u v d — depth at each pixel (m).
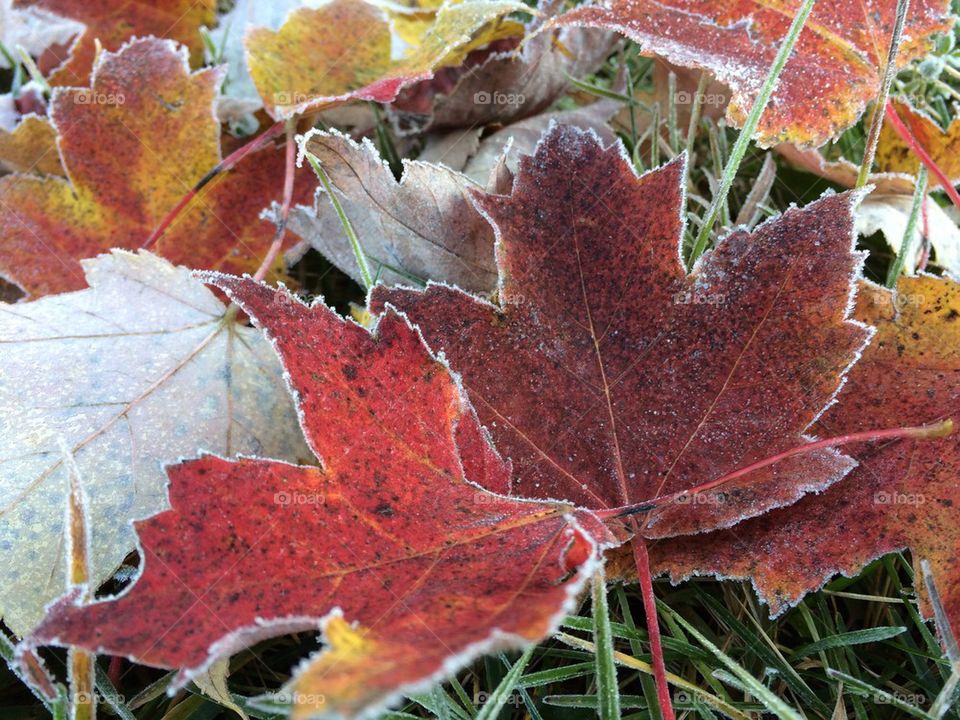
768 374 0.30
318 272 0.39
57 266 0.37
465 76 0.39
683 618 0.32
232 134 0.41
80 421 0.31
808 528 0.30
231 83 0.46
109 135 0.37
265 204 0.38
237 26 0.46
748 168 0.42
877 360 0.31
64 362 0.32
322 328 0.28
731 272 0.30
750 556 0.30
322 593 0.26
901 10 0.32
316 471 0.27
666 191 0.30
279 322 0.28
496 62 0.39
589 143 0.31
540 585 0.25
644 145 0.43
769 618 0.31
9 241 0.37
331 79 0.39
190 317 0.33
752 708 0.30
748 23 0.35
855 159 0.41
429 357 0.28
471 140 0.40
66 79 0.43
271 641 0.32
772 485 0.29
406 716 0.30
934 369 0.31
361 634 0.24
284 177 0.38
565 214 0.31
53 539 0.30
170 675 0.30
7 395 0.31
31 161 0.39
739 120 0.34
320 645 0.32
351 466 0.27
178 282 0.33
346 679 0.22
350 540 0.27
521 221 0.31
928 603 0.29
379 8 0.40
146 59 0.37
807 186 0.40
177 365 0.32
